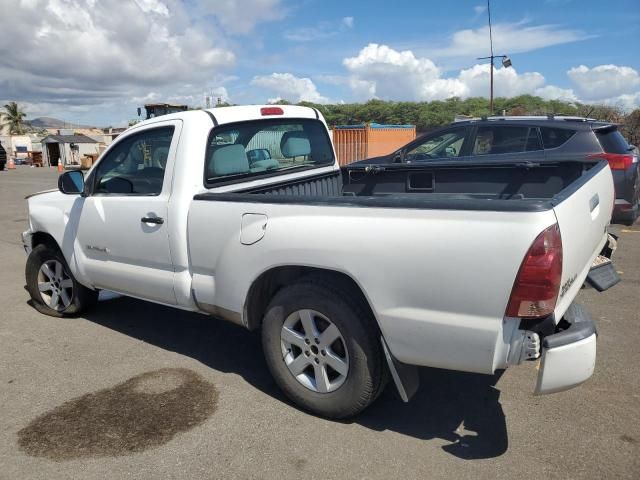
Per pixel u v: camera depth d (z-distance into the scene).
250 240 3.24
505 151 7.65
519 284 2.42
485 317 2.53
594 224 3.08
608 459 2.80
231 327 4.79
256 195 3.26
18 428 3.18
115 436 3.08
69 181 4.31
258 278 3.28
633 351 4.08
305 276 3.18
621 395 3.45
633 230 8.59
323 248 2.93
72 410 3.37
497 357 2.57
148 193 3.93
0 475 2.76
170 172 3.70
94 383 3.74
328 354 3.12
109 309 5.26
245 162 4.06
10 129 97.00
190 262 3.66
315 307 3.08
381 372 3.03
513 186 4.33
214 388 3.65
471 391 3.56
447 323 2.62
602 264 3.38
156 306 5.34
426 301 2.66
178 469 2.78
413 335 2.73
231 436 3.07
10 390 3.64
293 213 3.08
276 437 3.05
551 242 2.39
